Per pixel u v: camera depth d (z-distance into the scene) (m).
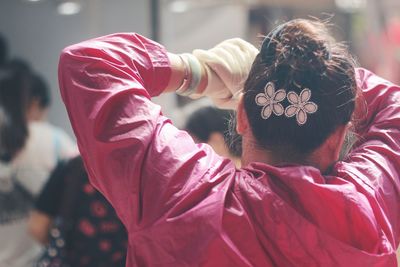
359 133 2.25
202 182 1.91
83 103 1.97
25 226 5.23
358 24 7.68
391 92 2.30
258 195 1.91
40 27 6.28
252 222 1.89
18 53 6.22
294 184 1.90
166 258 1.88
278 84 1.95
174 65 2.14
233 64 2.23
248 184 1.93
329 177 2.00
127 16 6.38
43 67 6.31
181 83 2.19
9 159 5.29
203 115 4.43
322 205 1.90
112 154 1.94
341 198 1.90
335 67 1.96
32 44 6.27
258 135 1.99
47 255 4.11
